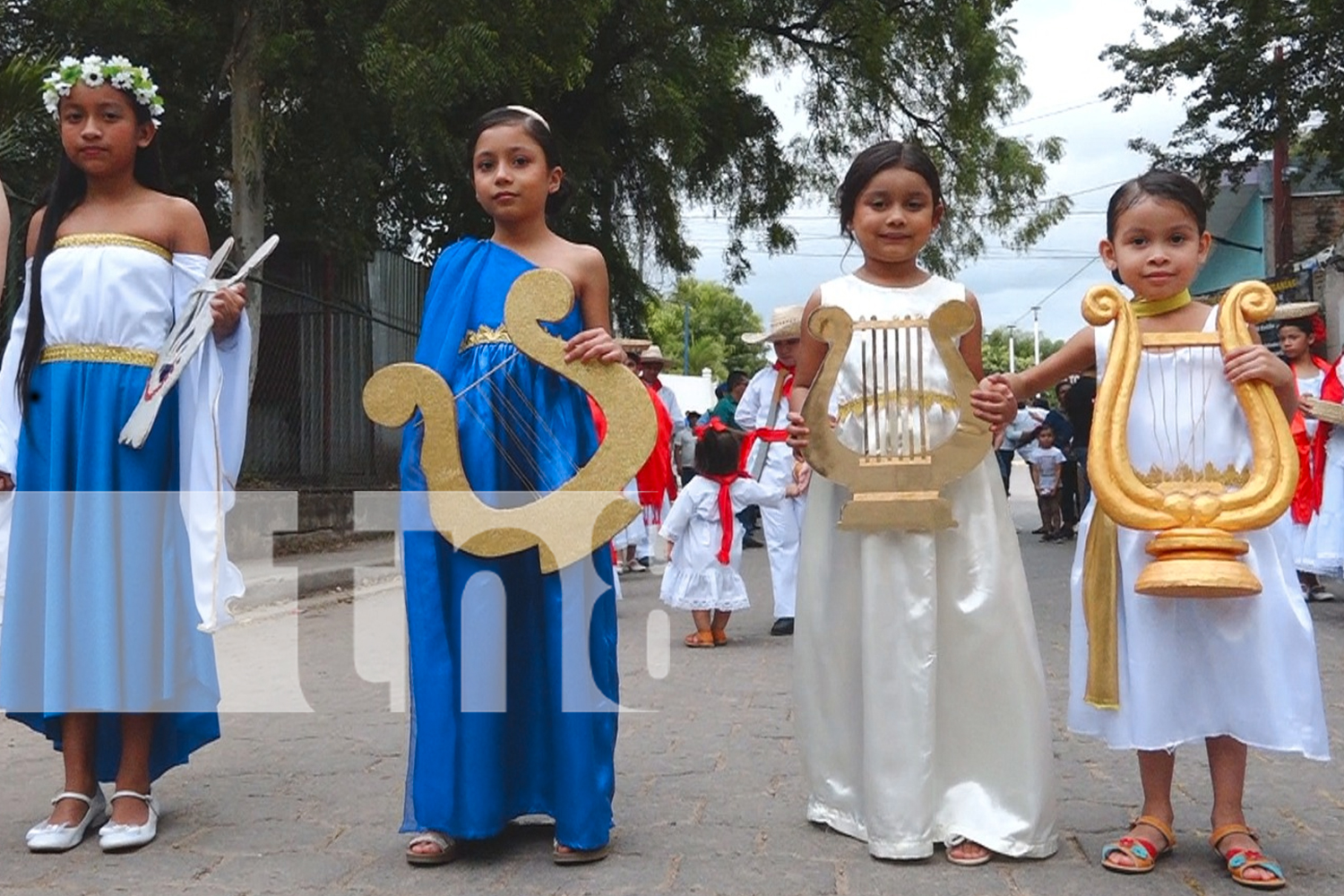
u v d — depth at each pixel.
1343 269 20.08
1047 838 3.57
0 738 5.46
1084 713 3.58
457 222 18.28
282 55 12.41
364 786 4.48
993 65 21.59
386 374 3.54
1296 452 3.35
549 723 3.63
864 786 3.68
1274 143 17.66
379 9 13.23
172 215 4.10
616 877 3.43
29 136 10.79
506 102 15.74
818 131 22.78
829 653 3.81
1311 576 9.50
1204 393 3.50
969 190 22.94
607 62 17.27
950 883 3.36
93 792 3.97
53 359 3.96
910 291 3.84
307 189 14.70
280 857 3.65
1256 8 16.14
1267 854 3.56
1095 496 3.59
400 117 13.04
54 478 3.88
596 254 3.88
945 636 3.65
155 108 4.07
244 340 4.10
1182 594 3.27
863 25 20.56
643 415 3.56
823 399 3.64
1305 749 3.32
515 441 3.66
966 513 3.68
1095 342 3.62
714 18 17.45
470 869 3.52
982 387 3.58
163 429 4.00
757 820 3.96
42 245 4.03
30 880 3.49
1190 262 3.61
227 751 5.07
